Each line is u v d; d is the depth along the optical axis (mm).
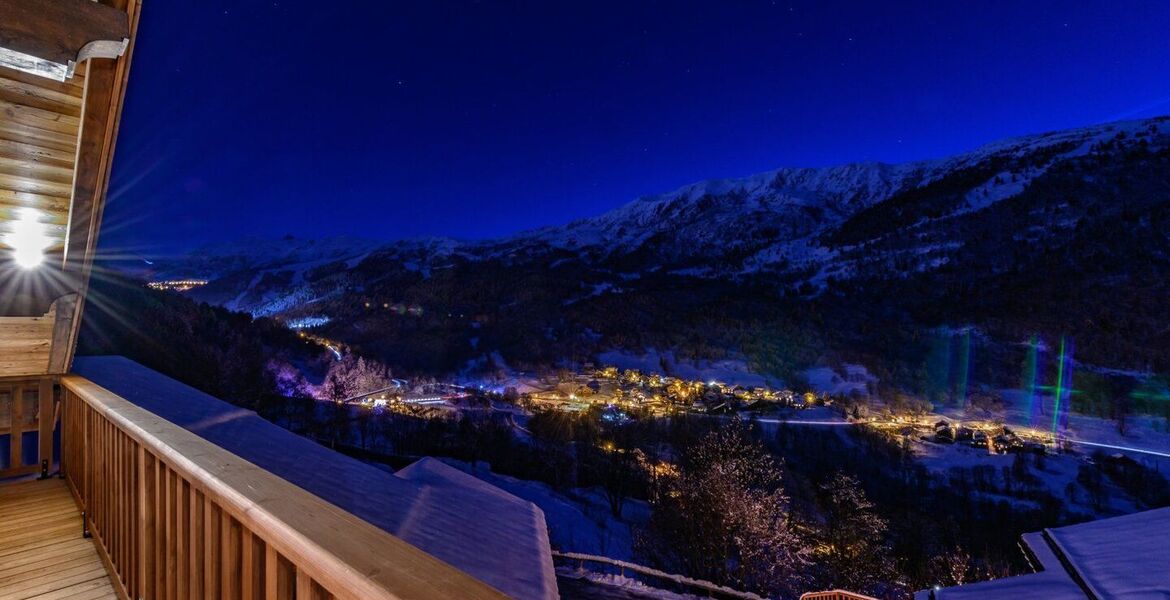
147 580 2088
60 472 4402
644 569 13000
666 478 30891
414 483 5215
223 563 1398
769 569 19719
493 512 5234
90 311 21078
